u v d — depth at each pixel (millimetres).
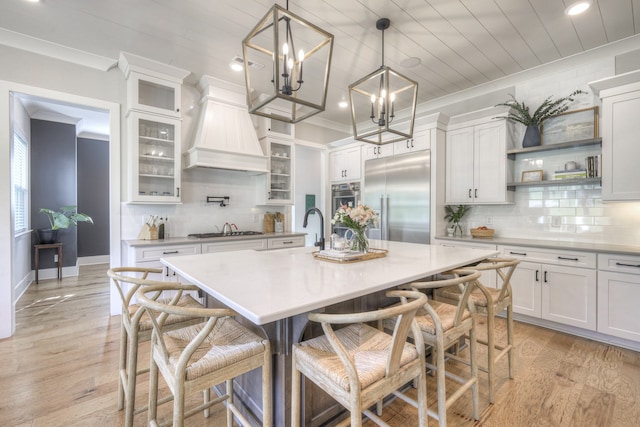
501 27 2639
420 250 2391
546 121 3336
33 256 4797
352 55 3090
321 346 1280
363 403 1016
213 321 1060
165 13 2469
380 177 4496
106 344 2574
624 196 2594
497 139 3479
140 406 1791
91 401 1836
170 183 3562
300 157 6266
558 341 2658
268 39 2824
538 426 1632
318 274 1552
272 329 1393
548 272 2887
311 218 6387
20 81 2801
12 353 2410
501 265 1797
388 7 2381
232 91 3848
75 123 5262
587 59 3070
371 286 1316
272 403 1417
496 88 3752
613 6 2361
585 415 1714
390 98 2404
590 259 2646
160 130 3492
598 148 3004
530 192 3473
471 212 3945
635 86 2541
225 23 2600
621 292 2490
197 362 1124
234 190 4258
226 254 2236
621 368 2205
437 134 3846
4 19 2525
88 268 5758
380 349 1275
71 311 3373
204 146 3490
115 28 2668
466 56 3109
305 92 4020
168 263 1880
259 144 4000
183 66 3377
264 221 4496
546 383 2023
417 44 2889
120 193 3342
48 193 4988
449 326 1516
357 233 2119
